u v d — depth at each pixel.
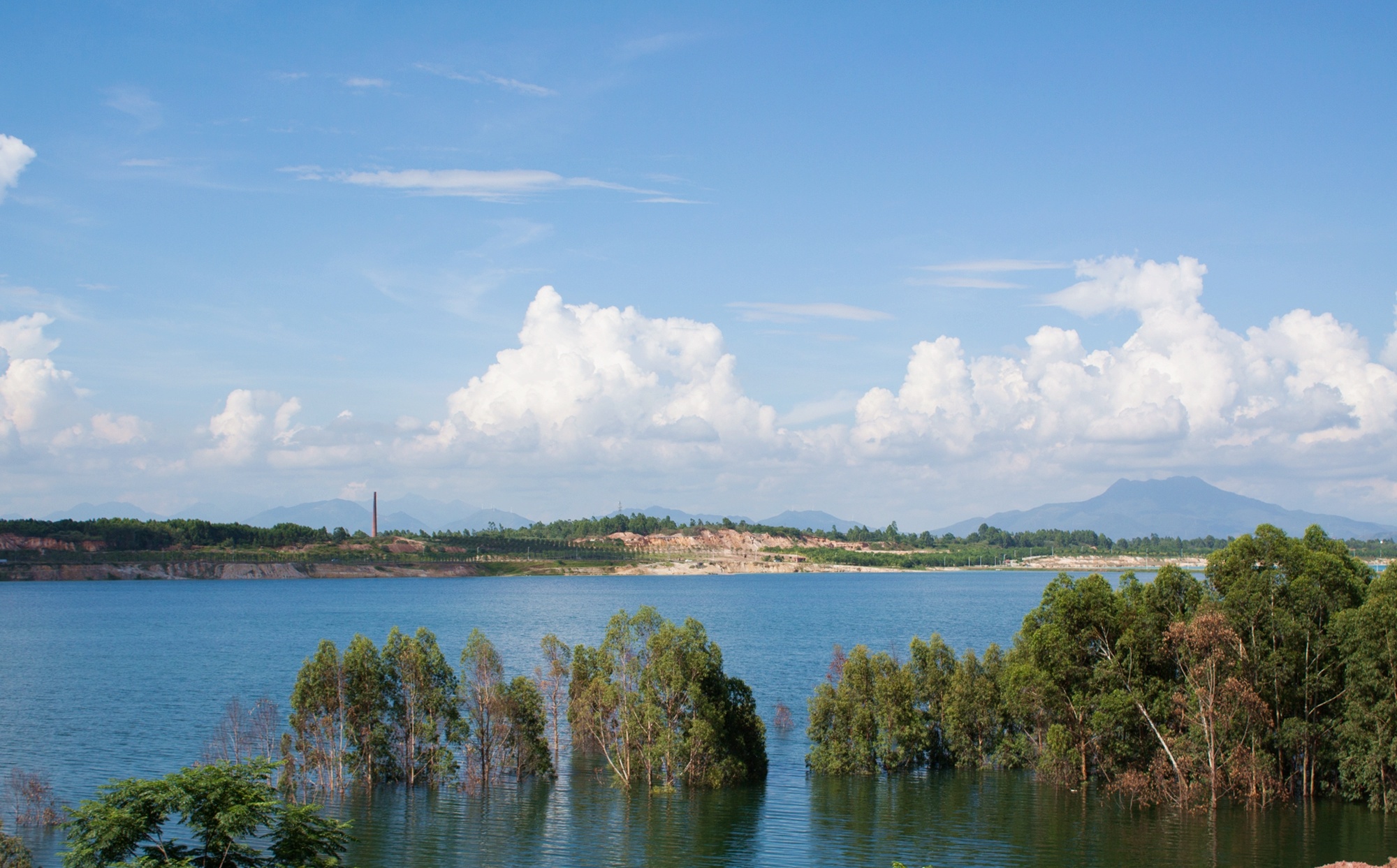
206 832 42.91
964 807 90.19
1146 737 91.38
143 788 43.22
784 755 114.06
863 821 85.44
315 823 45.62
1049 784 98.62
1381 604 81.12
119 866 40.47
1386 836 76.88
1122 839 78.75
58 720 134.62
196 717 136.88
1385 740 80.00
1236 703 83.00
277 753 108.44
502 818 86.75
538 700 105.12
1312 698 86.38
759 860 75.31
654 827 83.81
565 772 105.69
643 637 100.81
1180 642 85.44
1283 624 84.25
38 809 85.31
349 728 98.44
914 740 104.38
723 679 102.38
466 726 101.06
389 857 75.75
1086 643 95.12
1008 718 107.88
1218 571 90.69
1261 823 81.38
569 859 75.25
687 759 97.50
